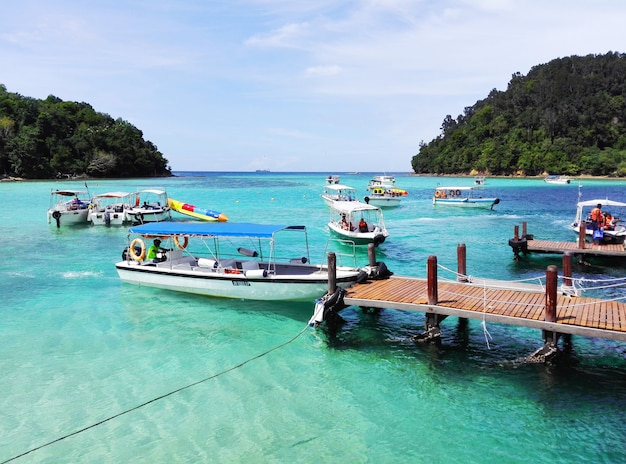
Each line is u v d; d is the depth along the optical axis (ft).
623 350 41.22
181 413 31.68
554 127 491.31
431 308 41.68
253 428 29.96
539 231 112.47
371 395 34.09
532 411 31.99
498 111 563.48
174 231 55.01
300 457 27.12
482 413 31.71
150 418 31.14
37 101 434.30
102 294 57.93
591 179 417.69
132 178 448.24
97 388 34.99
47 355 40.57
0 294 58.18
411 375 37.17
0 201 187.83
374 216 142.61
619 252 71.10
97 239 100.63
